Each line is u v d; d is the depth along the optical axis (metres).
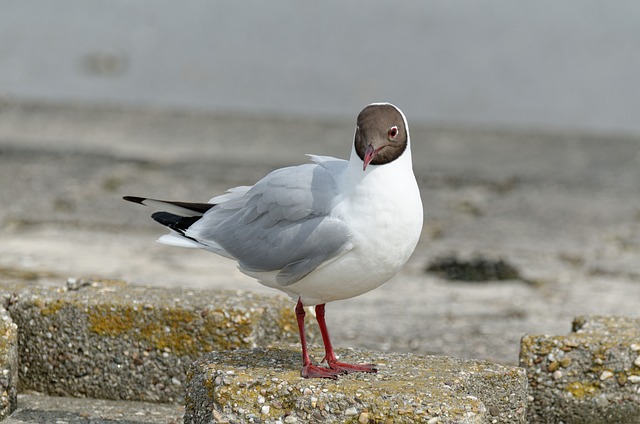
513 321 11.77
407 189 6.94
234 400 6.93
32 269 12.81
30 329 8.63
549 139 22.38
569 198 17.89
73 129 21.88
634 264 14.31
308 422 6.79
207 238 7.57
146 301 8.61
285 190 7.20
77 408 8.41
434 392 6.86
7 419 8.04
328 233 6.94
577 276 13.77
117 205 16.39
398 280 13.52
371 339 10.82
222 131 22.11
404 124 6.95
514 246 15.02
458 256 14.47
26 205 16.08
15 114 22.58
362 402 6.73
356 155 6.97
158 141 21.34
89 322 8.57
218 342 8.50
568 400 8.16
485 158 20.95
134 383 8.61
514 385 7.45
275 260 7.18
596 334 8.41
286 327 8.77
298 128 22.53
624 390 8.07
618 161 20.97
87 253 13.85
